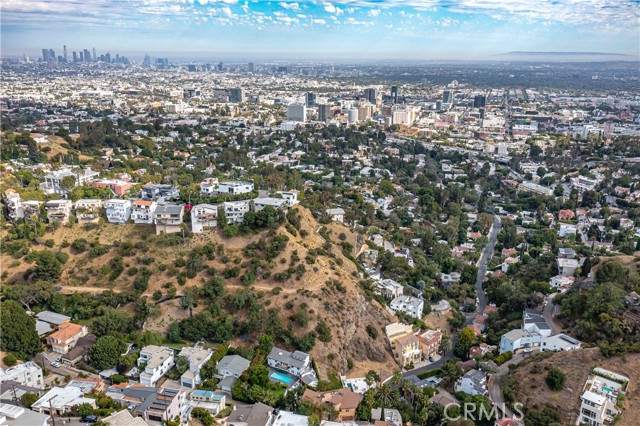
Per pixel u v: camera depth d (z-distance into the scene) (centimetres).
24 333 18850
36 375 17225
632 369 17262
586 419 16125
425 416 16800
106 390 17000
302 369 19050
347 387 19175
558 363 18062
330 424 15775
